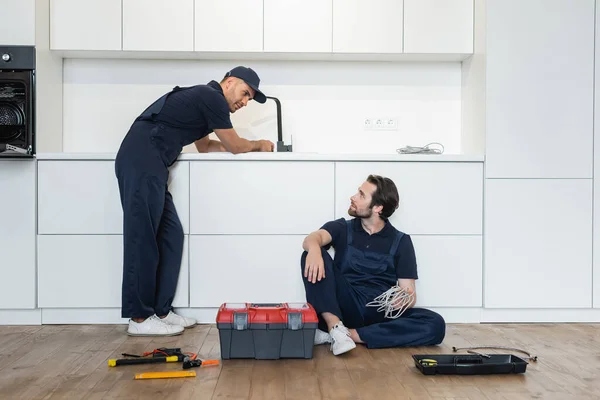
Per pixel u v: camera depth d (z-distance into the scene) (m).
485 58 3.22
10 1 3.11
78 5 3.34
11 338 2.76
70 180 3.04
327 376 2.14
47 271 3.04
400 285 2.72
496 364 2.18
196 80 3.64
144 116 2.91
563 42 3.22
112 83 3.62
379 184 2.73
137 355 2.41
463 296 3.14
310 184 3.07
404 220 3.11
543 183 3.19
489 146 3.17
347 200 3.08
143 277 2.81
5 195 3.03
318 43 3.42
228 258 3.05
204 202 3.04
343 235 2.78
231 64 3.65
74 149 3.62
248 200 3.06
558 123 3.21
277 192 3.06
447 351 2.53
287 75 3.68
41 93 3.21
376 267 2.70
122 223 3.05
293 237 3.07
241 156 3.04
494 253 3.15
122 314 2.82
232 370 2.22
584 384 2.07
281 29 3.41
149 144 2.84
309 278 2.54
